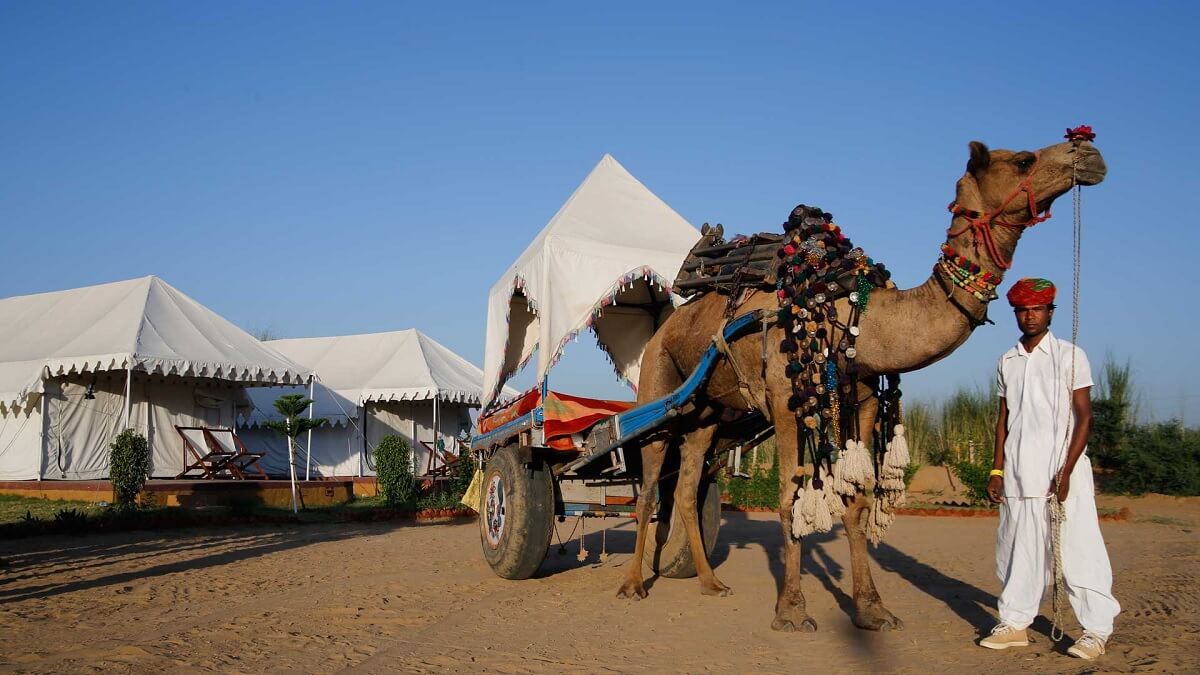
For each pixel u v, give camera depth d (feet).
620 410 27.50
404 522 57.72
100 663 17.03
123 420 68.54
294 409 62.44
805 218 20.08
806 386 18.90
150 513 50.67
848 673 16.05
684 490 25.16
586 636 19.49
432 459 85.61
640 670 16.42
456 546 39.91
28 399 64.39
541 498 27.02
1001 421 18.03
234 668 16.71
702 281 23.16
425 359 89.10
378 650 18.16
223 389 75.61
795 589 19.83
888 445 19.33
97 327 65.67
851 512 19.77
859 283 18.72
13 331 71.67
